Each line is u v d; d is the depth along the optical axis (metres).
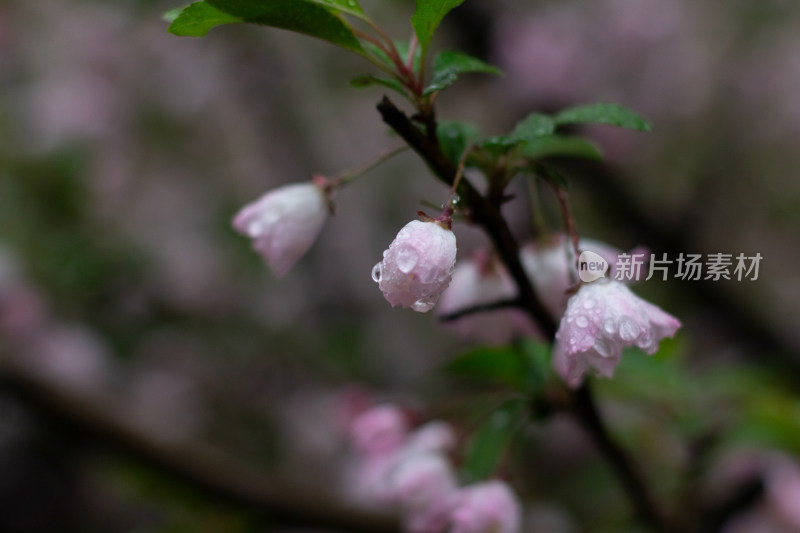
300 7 1.02
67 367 3.52
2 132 4.08
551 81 3.87
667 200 4.17
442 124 1.16
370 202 4.91
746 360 3.53
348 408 2.71
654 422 2.40
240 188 4.68
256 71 4.53
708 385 1.97
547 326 1.22
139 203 4.41
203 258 4.27
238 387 4.07
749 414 1.83
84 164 3.94
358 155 5.05
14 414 3.28
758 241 4.45
